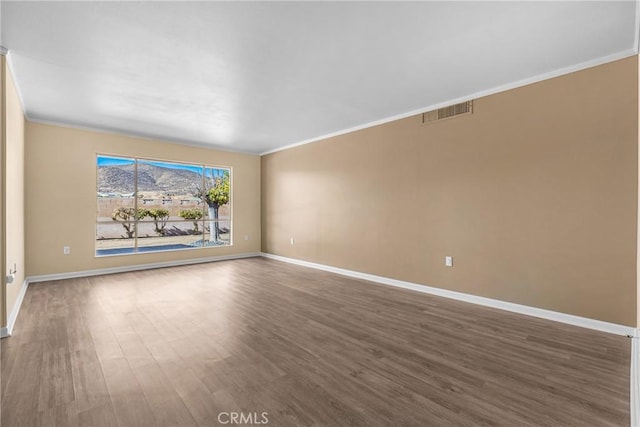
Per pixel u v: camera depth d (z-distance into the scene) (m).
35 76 3.36
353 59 3.02
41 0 2.14
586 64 3.06
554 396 1.96
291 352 2.55
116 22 2.41
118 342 2.73
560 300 3.25
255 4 2.20
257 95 3.94
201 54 2.91
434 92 3.86
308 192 6.36
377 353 2.54
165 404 1.86
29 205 4.82
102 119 4.93
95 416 1.75
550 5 2.21
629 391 2.00
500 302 3.67
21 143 4.24
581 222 3.12
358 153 5.34
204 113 4.64
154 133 5.82
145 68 3.19
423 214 4.43
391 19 2.38
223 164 7.17
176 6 2.21
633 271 2.85
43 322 3.20
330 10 2.27
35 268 4.91
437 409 1.83
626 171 2.88
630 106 2.85
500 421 1.72
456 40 2.68
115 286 4.70
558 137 3.25
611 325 2.95
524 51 2.87
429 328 3.07
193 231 7.04
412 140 4.55
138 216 6.24
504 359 2.44
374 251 5.09
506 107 3.61
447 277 4.16
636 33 2.54
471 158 3.92
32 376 2.17
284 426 1.68
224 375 2.19
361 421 1.72
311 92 3.84
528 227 3.46
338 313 3.52
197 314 3.46
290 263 6.73
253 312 3.54
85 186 5.37
